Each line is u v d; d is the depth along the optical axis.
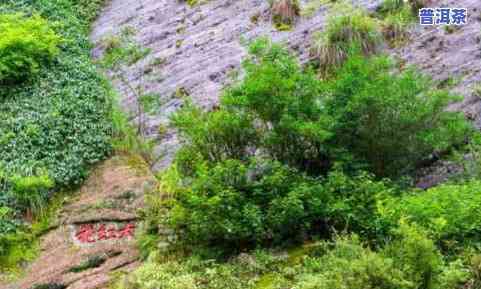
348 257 5.82
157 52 12.31
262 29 11.48
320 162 7.60
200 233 7.01
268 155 7.64
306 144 7.51
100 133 10.28
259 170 7.30
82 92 11.35
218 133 7.66
